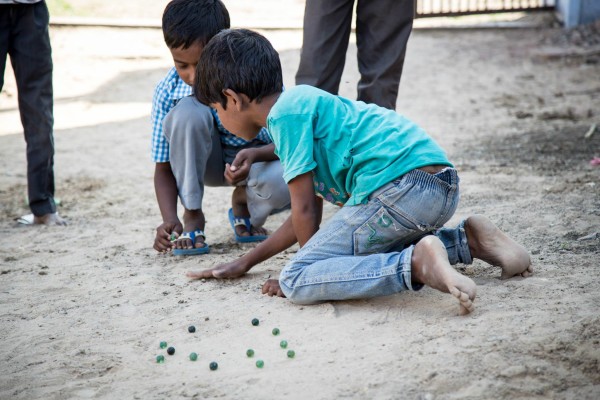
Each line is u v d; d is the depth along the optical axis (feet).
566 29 55.77
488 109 38.63
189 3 16.81
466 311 13.48
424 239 13.41
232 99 14.49
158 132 18.44
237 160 17.49
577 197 21.18
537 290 14.39
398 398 11.34
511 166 26.40
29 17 21.66
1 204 25.80
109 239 20.86
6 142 35.60
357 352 12.66
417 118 37.50
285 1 63.77
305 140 13.99
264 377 12.17
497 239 14.98
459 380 11.60
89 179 28.78
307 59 20.97
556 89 42.27
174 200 18.70
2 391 12.46
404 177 13.92
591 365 11.76
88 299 16.11
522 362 11.91
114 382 12.48
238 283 16.35
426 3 65.92
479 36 56.95
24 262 19.13
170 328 14.29
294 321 14.07
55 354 13.62
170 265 18.07
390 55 20.88
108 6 59.00
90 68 48.26
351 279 13.89
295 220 14.49
